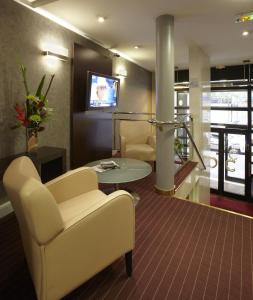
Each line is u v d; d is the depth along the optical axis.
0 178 2.35
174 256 1.98
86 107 3.84
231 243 2.17
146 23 3.49
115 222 1.55
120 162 3.30
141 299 1.56
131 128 4.93
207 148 5.60
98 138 4.40
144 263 1.89
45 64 3.22
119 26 3.62
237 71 6.40
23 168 1.56
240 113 6.66
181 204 2.99
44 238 1.24
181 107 6.77
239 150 6.97
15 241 2.18
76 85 3.77
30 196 1.20
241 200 7.10
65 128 3.70
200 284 1.68
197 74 4.70
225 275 1.77
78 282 1.42
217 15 3.21
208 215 2.71
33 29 2.99
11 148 2.82
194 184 4.55
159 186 3.29
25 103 2.88
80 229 1.38
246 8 3.02
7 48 2.68
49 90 3.33
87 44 4.07
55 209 1.27
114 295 1.59
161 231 2.37
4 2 2.61
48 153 2.91
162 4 2.89
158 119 3.19
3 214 2.67
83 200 2.01
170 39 3.13
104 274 1.77
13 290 1.62
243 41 4.38
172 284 1.68
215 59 5.82
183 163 4.56
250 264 1.89
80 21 3.44
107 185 3.64
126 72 5.50
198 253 2.02
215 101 6.96
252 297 1.58
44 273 1.28
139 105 6.37
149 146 4.69
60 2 2.88
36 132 2.87
